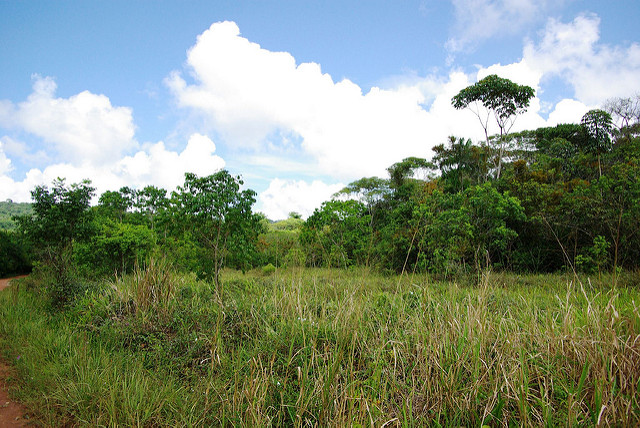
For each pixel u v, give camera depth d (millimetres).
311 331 4250
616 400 2646
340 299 5918
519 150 30797
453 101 31281
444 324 4074
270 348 4215
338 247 11812
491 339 3756
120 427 3209
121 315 5984
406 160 34531
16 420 3607
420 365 3490
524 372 3055
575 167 20000
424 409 3066
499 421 2818
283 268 10156
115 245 12695
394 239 15633
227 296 6754
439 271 11297
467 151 28969
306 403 3150
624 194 11234
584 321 3682
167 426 3203
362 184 33031
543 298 6004
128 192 18938
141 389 3600
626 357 3006
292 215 20922
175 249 11117
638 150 16797
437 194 15656
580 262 10977
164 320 5602
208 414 3363
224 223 7910
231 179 8055
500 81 27719
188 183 8039
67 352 4781
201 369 4293
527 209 14219
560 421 2736
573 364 3227
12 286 11914
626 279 7805
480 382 3141
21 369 4582
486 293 4582
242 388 3408
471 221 12938
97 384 3834
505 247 13539
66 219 12055
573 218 12586
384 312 5074
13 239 27281
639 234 10328
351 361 3568
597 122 24672
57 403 3742
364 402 2895
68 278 8914
